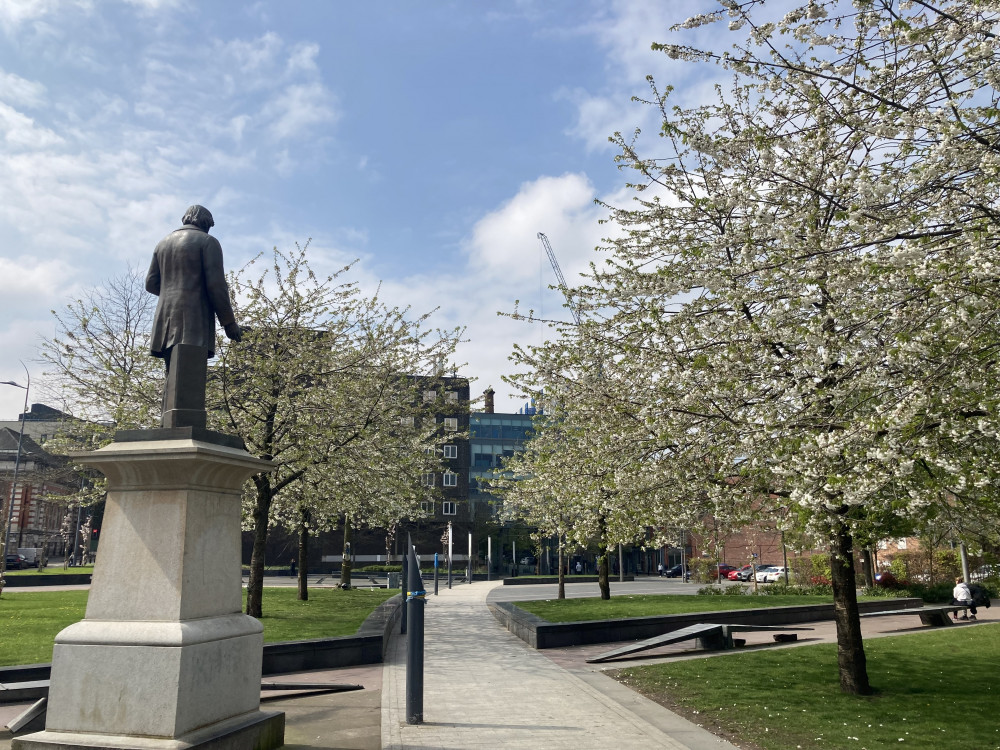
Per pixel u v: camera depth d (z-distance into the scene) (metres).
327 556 59.69
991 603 24.25
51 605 19.05
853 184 7.07
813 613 18.59
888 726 7.56
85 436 18.08
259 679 6.29
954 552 28.08
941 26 6.59
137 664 5.37
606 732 7.34
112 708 5.35
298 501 19.02
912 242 6.31
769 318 7.29
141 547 5.79
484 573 56.53
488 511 64.81
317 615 17.45
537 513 23.67
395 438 18.23
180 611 5.56
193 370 6.49
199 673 5.49
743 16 7.14
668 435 8.20
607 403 9.60
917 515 7.86
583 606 20.98
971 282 5.86
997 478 6.34
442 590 36.78
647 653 13.38
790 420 6.96
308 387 16.64
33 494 57.22
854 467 6.13
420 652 7.84
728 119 9.36
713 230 9.48
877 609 20.73
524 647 14.21
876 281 6.37
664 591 33.03
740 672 10.74
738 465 8.34
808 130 7.78
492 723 7.72
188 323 6.62
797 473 7.02
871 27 6.94
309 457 15.02
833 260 6.71
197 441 6.07
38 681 8.68
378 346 17.61
